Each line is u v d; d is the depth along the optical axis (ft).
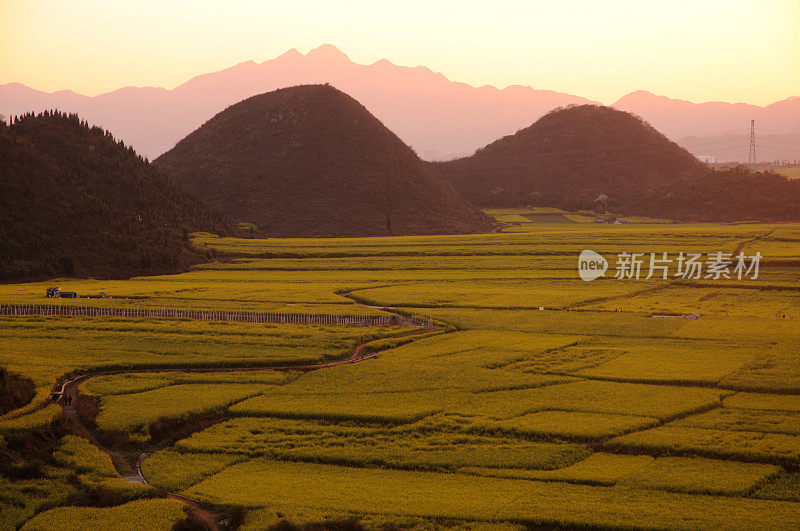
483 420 249.34
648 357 332.60
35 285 555.28
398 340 369.09
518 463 215.72
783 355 332.60
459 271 622.95
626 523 177.58
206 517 187.11
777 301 481.87
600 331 388.98
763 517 179.83
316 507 188.44
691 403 264.52
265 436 241.35
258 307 457.27
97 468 216.33
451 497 193.98
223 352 342.85
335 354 341.21
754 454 217.15
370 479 208.33
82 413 263.29
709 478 202.90
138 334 377.09
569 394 278.05
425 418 253.44
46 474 212.64
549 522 180.24
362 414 255.50
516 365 321.73
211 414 263.49
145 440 239.71
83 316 420.77
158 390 287.07
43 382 288.10
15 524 181.88
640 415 253.03
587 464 215.10
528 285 550.77
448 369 312.50
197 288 538.06
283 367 327.47
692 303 475.31
